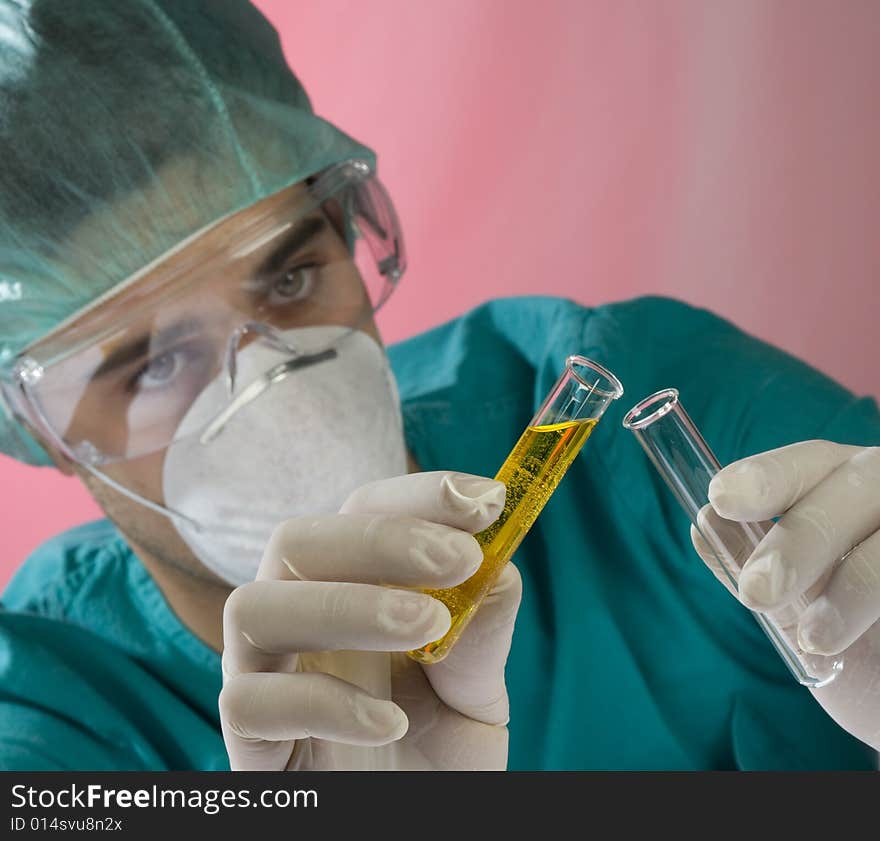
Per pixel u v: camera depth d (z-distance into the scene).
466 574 0.88
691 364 1.67
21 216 1.35
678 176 2.83
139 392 1.41
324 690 0.94
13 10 1.39
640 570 1.63
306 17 2.79
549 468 0.90
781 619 0.98
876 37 2.76
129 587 1.77
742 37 2.80
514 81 2.80
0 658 1.68
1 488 2.74
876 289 2.80
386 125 2.83
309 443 1.44
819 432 1.47
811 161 2.81
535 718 1.62
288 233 1.44
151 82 1.38
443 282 2.89
